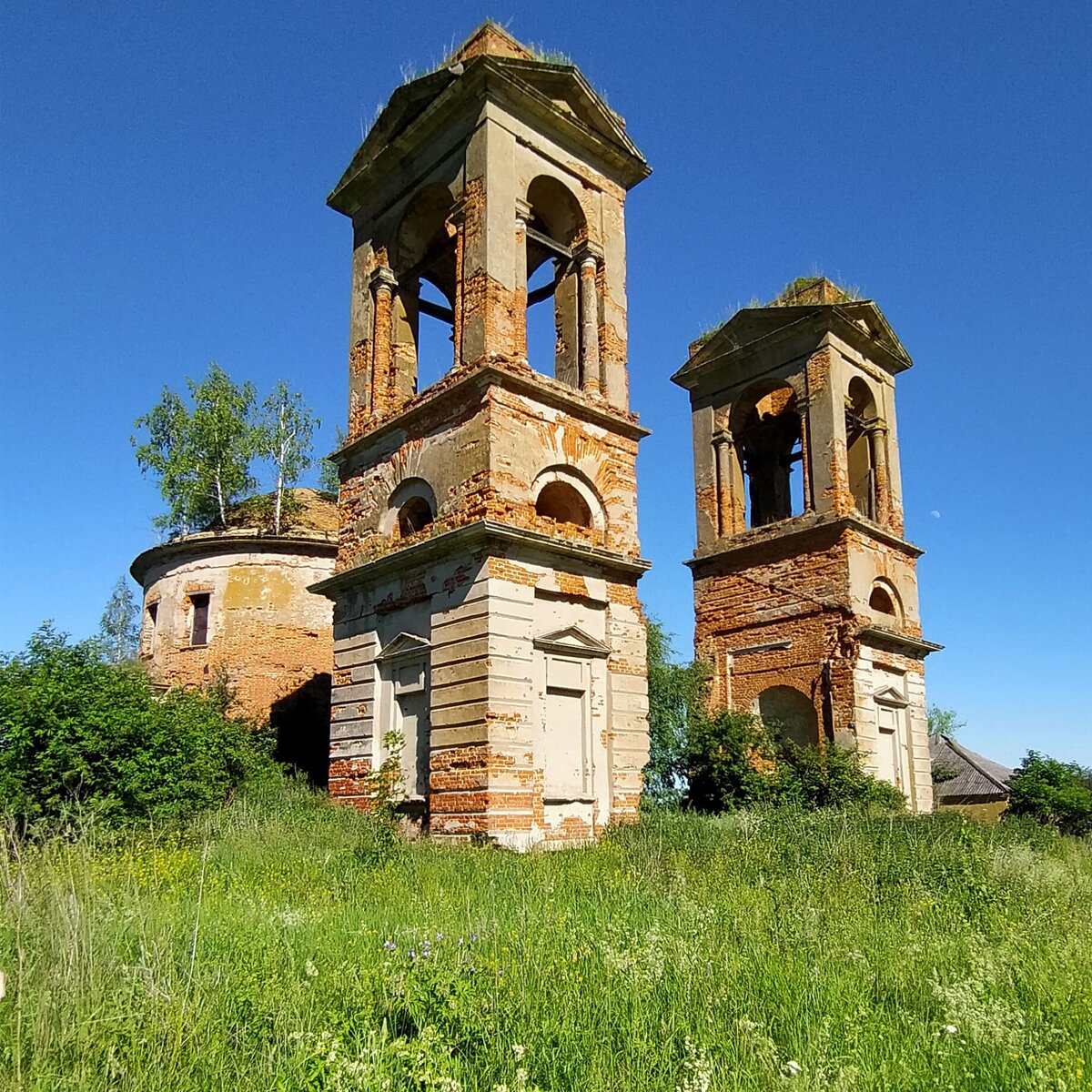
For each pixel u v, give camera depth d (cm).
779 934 843
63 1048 516
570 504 1950
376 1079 485
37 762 1520
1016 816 2869
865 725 2428
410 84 2036
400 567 1842
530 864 1360
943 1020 633
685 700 2577
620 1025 590
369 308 2162
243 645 2719
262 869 1259
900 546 2755
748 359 2861
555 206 2109
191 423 3195
